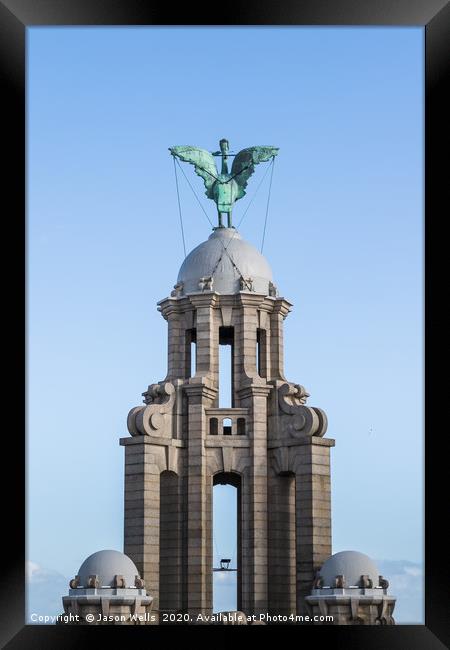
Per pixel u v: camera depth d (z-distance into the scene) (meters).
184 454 79.81
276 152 86.94
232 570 80.50
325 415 79.00
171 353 83.06
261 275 84.00
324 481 78.19
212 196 86.75
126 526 77.12
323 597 71.56
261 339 83.75
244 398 81.19
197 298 82.06
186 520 79.19
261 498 79.31
